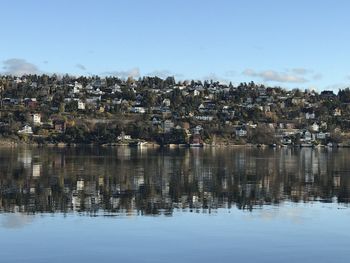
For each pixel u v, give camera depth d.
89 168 83.69
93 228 34.06
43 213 39.25
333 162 108.38
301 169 86.06
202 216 38.66
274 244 30.52
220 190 54.56
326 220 37.38
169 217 38.16
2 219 36.72
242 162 105.56
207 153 153.38
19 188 54.34
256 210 41.53
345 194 51.75
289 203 45.44
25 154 129.88
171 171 79.12
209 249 29.39
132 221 36.50
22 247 29.38
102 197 48.22
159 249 29.31
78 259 27.38
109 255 28.12
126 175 71.19
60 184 58.81
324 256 28.27
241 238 31.83
